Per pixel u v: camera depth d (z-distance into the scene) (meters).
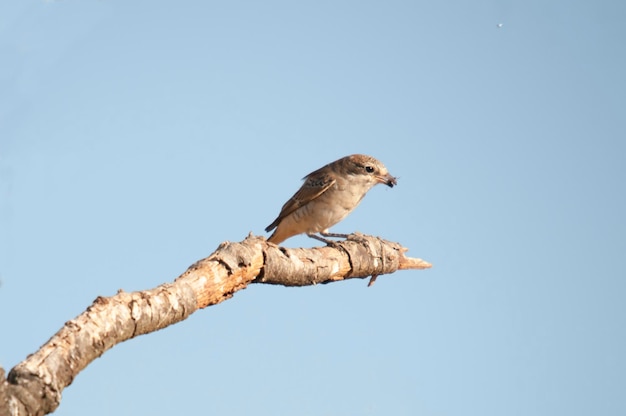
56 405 8.02
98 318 8.77
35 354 8.13
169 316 9.77
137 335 9.40
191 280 10.53
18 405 7.64
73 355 8.30
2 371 7.54
